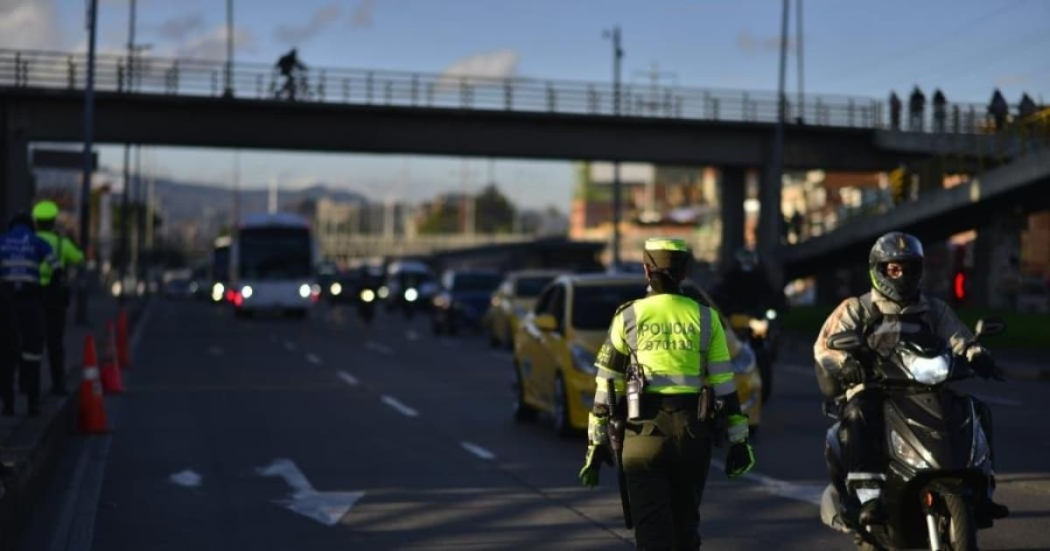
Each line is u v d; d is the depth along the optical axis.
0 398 29.48
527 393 32.28
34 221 29.05
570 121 93.81
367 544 18.06
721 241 101.75
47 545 18.03
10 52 83.81
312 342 71.81
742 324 31.03
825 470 24.09
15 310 25.61
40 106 84.94
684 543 12.55
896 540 13.61
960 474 12.88
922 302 14.09
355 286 163.00
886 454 13.34
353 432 30.81
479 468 25.05
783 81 92.50
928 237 87.25
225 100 87.50
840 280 105.56
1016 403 36.06
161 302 174.38
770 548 17.44
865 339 13.60
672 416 12.20
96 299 152.50
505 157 94.06
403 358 58.03
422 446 28.27
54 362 30.80
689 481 12.43
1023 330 59.44
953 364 13.31
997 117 74.06
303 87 89.38
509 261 149.00
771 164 98.00
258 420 33.34
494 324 67.06
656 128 96.06
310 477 23.97
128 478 23.95
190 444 28.66
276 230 103.62
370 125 91.19
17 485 18.34
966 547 12.50
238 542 18.28
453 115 91.62
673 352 12.30
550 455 26.83
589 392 28.17
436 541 18.22
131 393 40.78
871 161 99.44
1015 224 76.25
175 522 19.72
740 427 12.48
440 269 180.88
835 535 18.25
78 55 85.12
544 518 19.84
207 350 64.12
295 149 90.44
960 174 79.12
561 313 30.50
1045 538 17.56
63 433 27.94
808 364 54.28
